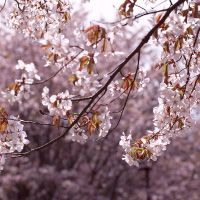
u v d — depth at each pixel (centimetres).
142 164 1334
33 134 1244
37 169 1203
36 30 362
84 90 243
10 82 1241
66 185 1149
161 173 1497
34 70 253
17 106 1196
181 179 1484
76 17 1288
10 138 277
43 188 1247
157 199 1351
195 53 300
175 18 263
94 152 1335
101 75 242
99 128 284
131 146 307
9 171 1134
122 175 1419
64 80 1191
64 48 230
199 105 309
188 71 291
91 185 1267
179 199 1459
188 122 305
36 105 1182
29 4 352
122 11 255
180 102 285
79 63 238
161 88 289
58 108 250
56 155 1289
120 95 298
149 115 1238
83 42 235
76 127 291
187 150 1495
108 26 231
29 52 1231
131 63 1245
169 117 300
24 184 1201
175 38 277
